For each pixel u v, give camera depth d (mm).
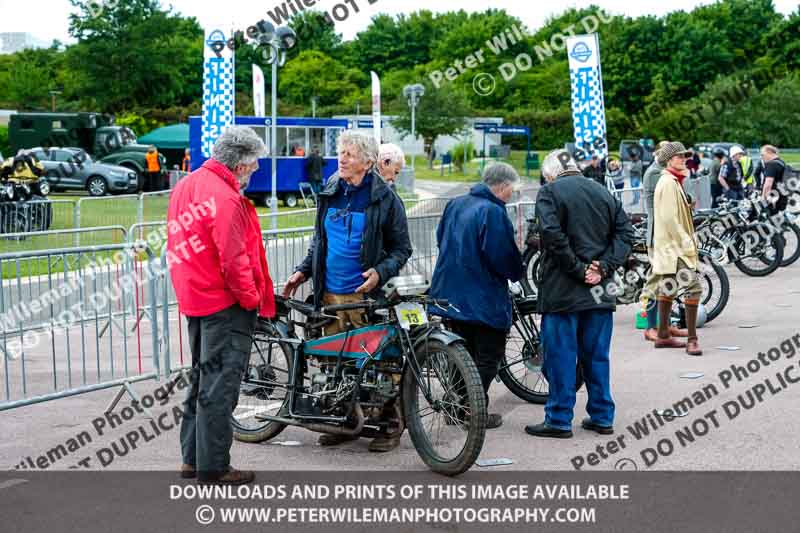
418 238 9625
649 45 53750
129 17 49938
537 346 6566
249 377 5648
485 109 55719
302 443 5676
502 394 6875
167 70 50750
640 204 15375
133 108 51562
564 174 5703
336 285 5574
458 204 5805
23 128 35188
